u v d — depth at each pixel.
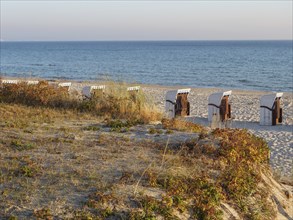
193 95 30.11
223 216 7.18
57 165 8.31
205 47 185.50
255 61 79.19
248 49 150.75
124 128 11.70
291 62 75.25
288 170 11.91
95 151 9.32
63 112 13.70
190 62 77.75
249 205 7.83
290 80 46.94
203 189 7.48
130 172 7.96
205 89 37.47
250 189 8.23
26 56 108.06
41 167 8.16
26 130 10.89
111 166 8.34
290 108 23.62
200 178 7.77
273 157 13.32
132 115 13.56
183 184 7.52
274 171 11.36
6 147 9.41
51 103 14.73
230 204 7.65
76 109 14.20
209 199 7.25
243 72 56.62
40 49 169.62
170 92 18.70
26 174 7.77
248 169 8.83
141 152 9.37
